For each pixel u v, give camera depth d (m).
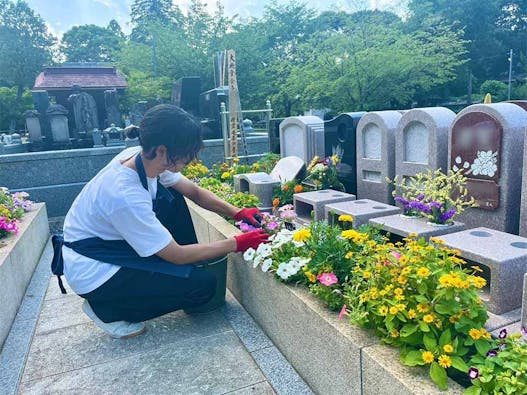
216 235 3.26
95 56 45.31
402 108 31.48
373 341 1.60
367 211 3.52
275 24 29.52
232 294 3.07
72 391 2.02
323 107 22.56
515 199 3.21
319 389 1.89
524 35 38.72
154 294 2.34
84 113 13.39
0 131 30.42
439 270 1.54
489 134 3.21
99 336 2.54
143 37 40.16
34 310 2.99
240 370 2.13
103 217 2.17
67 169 6.98
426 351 1.43
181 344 2.40
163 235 2.12
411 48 20.59
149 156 2.02
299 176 5.05
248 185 5.11
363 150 4.61
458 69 32.44
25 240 3.65
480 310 1.53
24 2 38.44
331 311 1.85
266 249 2.31
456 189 3.51
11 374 2.18
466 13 35.56
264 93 24.30
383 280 1.68
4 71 35.66
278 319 2.26
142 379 2.09
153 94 22.45
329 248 2.10
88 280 2.25
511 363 1.28
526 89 32.53
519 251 2.30
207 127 10.46
